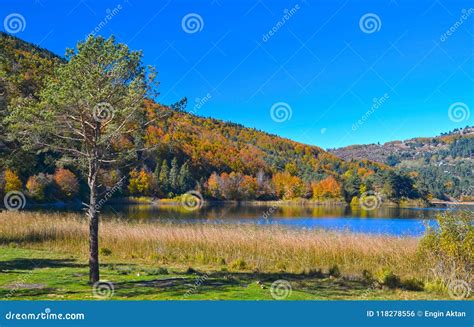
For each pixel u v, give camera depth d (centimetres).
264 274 1375
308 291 1109
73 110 1091
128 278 1237
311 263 1609
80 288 1064
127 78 1153
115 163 1212
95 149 1122
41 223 2408
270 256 1711
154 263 1598
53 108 1084
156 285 1133
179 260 1667
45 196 4828
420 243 1336
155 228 2194
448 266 1201
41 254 1723
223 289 1100
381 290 1134
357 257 1638
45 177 4806
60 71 1103
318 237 1858
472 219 1202
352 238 1808
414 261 1472
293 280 1264
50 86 1079
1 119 1487
